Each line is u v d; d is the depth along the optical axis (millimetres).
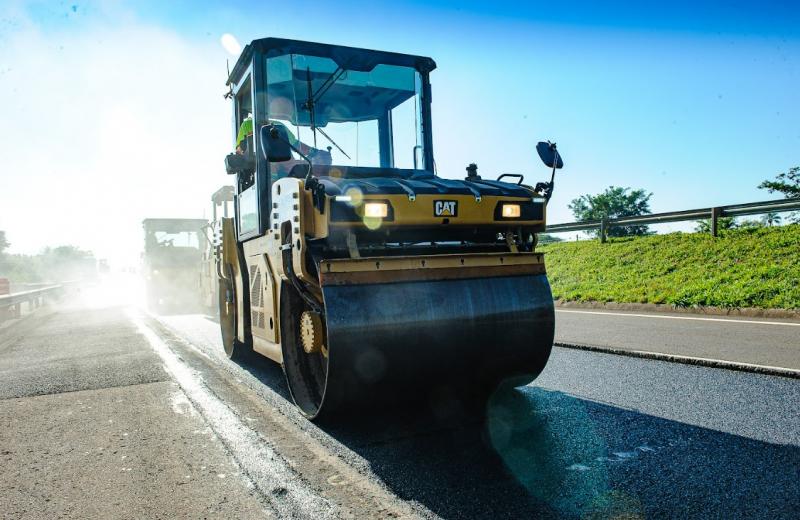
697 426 3777
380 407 4078
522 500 2783
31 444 3877
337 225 3801
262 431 4023
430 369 3904
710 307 9531
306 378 4602
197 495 2955
